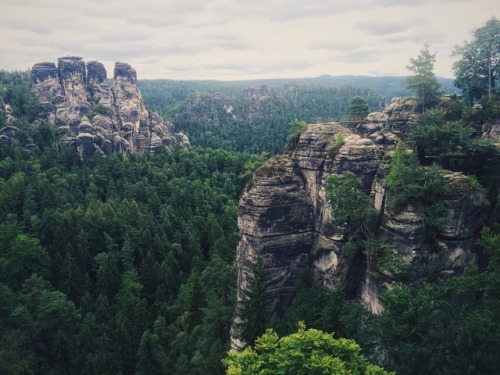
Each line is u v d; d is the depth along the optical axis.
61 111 177.75
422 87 70.56
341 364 32.91
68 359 61.69
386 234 51.03
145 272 88.75
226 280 72.25
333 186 53.84
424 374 36.00
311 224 59.41
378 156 56.50
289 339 36.69
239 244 63.88
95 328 69.06
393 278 48.03
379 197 53.44
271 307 58.81
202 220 119.94
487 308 38.41
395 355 37.56
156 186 142.38
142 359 57.56
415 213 48.16
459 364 33.97
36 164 133.75
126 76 197.88
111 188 134.00
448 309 41.34
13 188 111.81
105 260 89.56
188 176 159.88
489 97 64.25
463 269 49.22
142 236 102.38
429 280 48.59
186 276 94.62
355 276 55.97
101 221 102.88
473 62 71.50
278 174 59.56
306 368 33.84
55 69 195.75
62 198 116.38
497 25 67.00
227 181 156.75
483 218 49.59
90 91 193.62
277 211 57.75
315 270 58.72
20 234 88.12
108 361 58.22
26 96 178.88
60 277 83.06
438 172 48.69
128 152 171.38
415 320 38.09
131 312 71.94
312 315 50.25
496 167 52.44
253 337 49.47
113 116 181.62
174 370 59.09
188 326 68.81
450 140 52.84
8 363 53.81
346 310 46.09
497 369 34.03
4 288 67.06
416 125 63.25
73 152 151.25
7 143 145.25
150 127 195.00
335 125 62.31
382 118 70.62
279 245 58.25
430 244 49.06
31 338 62.38
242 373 35.22
